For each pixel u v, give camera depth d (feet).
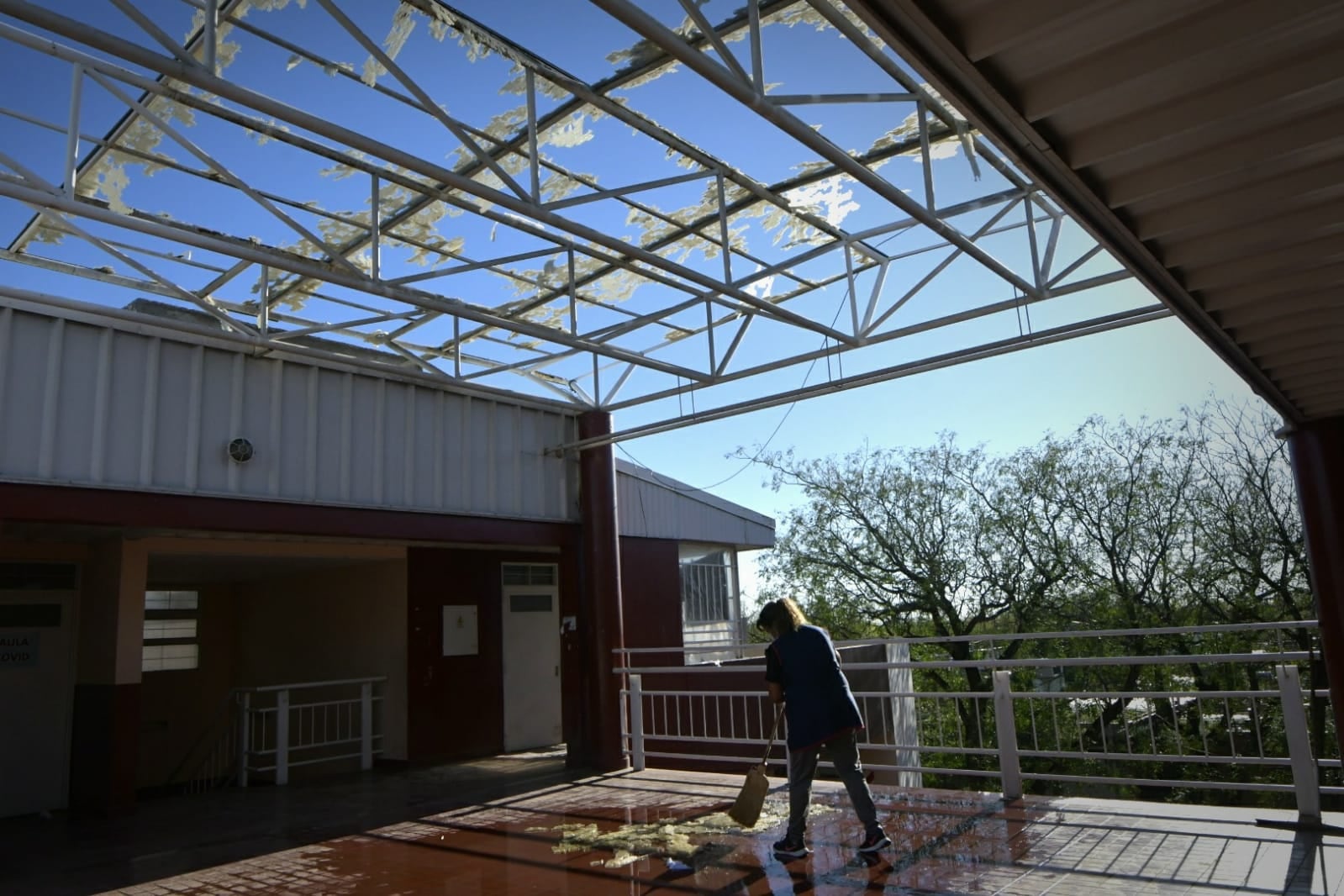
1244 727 52.47
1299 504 20.95
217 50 16.34
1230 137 10.68
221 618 47.60
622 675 32.73
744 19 16.44
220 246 17.29
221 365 26.21
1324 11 8.73
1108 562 62.54
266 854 21.42
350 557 36.55
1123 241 12.60
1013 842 18.15
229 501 25.73
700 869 17.84
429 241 23.66
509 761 36.94
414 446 30.42
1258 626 19.76
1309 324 15.55
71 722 30.86
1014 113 9.96
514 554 42.75
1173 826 18.53
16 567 30.35
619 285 27.63
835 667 18.53
